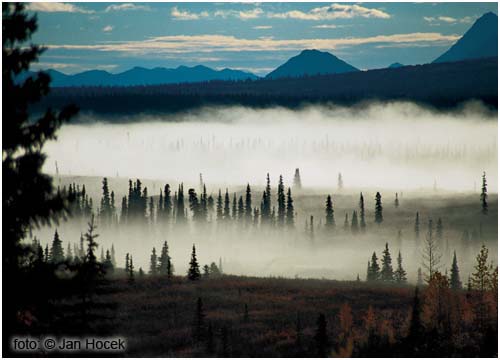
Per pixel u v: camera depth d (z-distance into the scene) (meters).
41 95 33.50
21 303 33.94
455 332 70.50
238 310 94.94
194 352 70.69
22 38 33.28
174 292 108.38
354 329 77.38
